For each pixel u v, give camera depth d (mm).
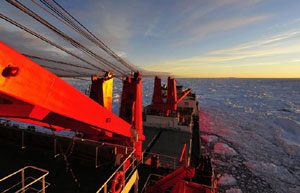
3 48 2158
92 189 5609
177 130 30484
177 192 6664
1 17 2570
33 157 7520
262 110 76875
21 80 2434
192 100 42031
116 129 7273
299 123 53406
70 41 4781
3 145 8609
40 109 3523
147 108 39031
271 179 25062
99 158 7211
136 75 13375
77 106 4078
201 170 11820
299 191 22469
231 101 102062
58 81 3244
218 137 43000
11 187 5074
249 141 40469
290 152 34469
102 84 11266
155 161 9734
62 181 5965
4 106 3529
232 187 23172
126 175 6578
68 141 7777
